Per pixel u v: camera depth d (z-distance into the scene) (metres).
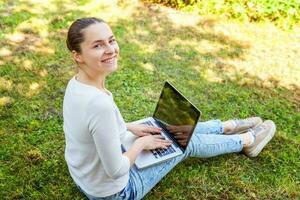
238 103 3.89
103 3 5.55
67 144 2.34
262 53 4.67
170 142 2.81
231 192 2.94
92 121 2.04
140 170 2.60
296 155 3.29
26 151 3.21
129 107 3.75
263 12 5.17
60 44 4.64
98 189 2.36
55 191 2.88
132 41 4.77
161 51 4.62
